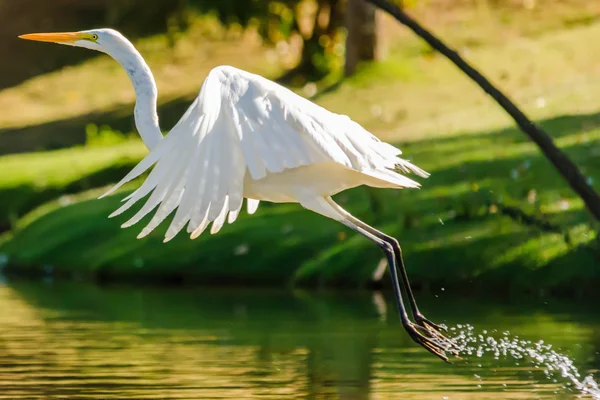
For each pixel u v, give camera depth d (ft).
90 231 60.29
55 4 118.52
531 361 32.32
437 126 70.44
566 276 44.04
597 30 89.92
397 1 86.12
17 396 27.96
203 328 39.29
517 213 46.01
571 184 26.50
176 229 20.33
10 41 115.55
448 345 24.98
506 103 26.71
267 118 21.27
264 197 24.98
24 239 63.31
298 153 21.18
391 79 85.10
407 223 48.96
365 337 36.78
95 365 32.17
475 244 46.42
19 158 85.92
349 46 88.33
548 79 79.41
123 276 55.06
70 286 54.08
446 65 86.94
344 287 48.16
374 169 23.67
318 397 27.50
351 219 25.43
